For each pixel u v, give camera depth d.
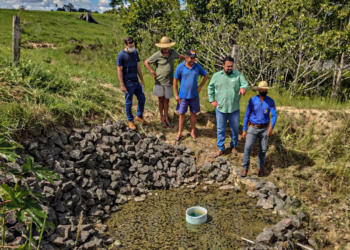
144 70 11.86
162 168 5.93
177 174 5.95
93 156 5.42
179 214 4.87
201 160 6.21
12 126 4.88
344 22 8.82
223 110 5.80
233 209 5.00
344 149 6.27
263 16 9.62
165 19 12.80
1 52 9.80
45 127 5.29
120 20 14.84
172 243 4.16
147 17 13.77
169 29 12.83
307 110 7.25
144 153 6.03
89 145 5.53
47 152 5.02
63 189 4.67
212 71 10.52
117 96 7.60
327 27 9.16
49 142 5.20
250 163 6.11
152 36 13.36
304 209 4.91
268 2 9.52
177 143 6.44
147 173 5.74
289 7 8.98
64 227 4.11
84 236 4.12
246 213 4.88
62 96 6.54
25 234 3.72
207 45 10.81
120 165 5.71
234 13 10.99
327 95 9.17
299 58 9.14
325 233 4.47
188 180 5.87
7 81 6.14
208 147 6.48
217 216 4.79
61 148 5.27
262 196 5.26
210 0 10.85
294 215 4.71
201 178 5.96
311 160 6.15
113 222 4.68
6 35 15.60
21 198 2.73
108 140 5.77
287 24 9.11
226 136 6.82
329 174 5.70
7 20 21.38
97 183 5.28
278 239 4.14
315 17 9.20
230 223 4.61
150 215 4.85
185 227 4.52
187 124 7.02
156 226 4.56
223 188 5.64
